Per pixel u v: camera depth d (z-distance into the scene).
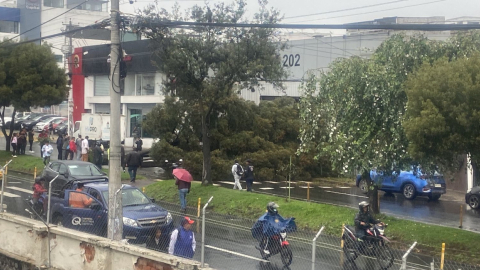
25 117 59.91
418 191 25.28
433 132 11.59
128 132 45.41
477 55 12.10
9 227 13.48
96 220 14.51
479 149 11.74
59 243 12.12
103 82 47.69
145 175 30.48
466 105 11.36
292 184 30.84
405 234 15.71
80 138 33.44
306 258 11.92
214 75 21.39
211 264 12.24
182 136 32.28
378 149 15.77
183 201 19.70
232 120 31.61
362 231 12.49
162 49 20.66
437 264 13.38
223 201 20.64
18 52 33.09
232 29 20.47
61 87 34.66
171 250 10.55
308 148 18.69
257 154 31.66
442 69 11.95
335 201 24.53
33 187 17.42
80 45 57.97
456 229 15.73
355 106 16.12
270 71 20.86
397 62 15.47
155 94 42.50
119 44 13.72
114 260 10.84
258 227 12.11
